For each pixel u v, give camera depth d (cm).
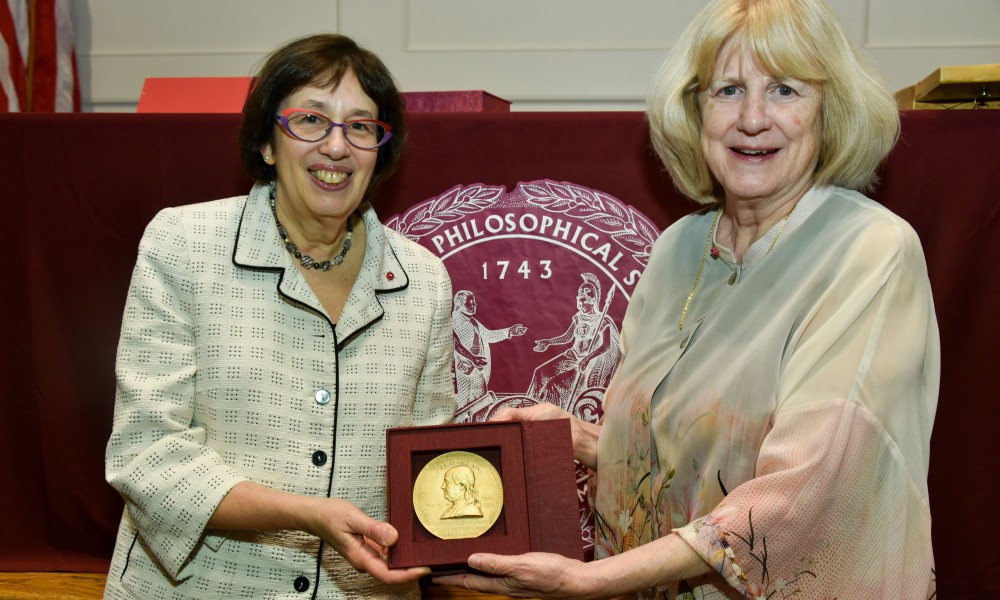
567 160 176
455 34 296
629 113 175
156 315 133
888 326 121
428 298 150
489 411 180
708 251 151
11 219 176
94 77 303
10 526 182
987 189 165
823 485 117
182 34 301
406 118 157
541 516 127
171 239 136
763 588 118
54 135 175
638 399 146
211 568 134
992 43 276
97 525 182
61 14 274
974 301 167
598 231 176
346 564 139
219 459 131
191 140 175
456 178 177
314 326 138
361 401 138
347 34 297
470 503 128
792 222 138
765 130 132
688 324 146
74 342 178
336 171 136
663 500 139
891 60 279
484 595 179
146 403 130
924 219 168
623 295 177
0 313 178
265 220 141
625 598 152
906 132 167
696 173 151
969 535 169
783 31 128
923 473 121
